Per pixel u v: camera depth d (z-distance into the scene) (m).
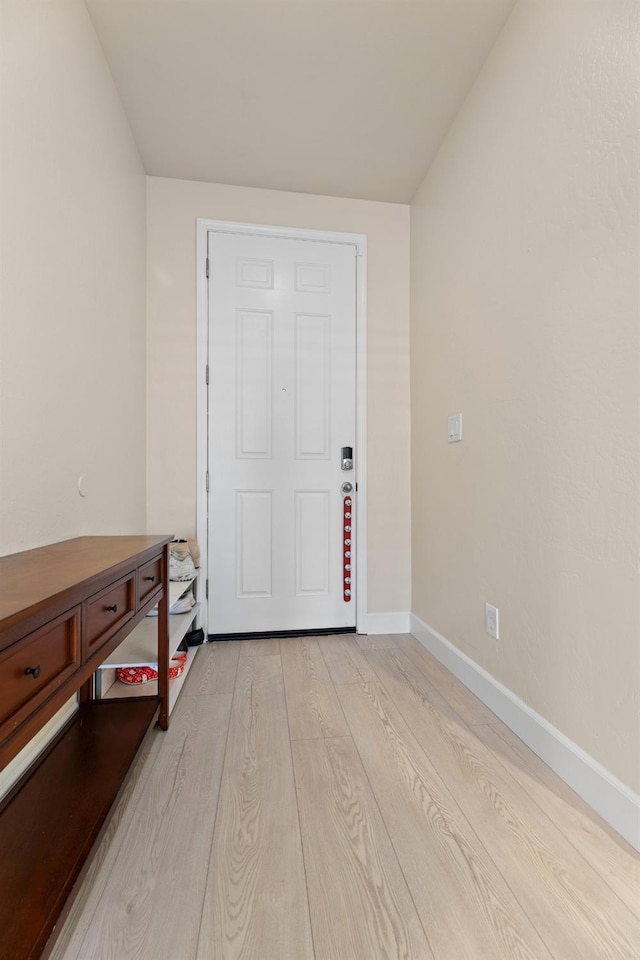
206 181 2.29
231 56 1.62
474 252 1.75
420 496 2.32
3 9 1.00
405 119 1.91
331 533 2.41
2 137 1.00
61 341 1.29
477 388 1.73
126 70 1.67
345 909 0.85
